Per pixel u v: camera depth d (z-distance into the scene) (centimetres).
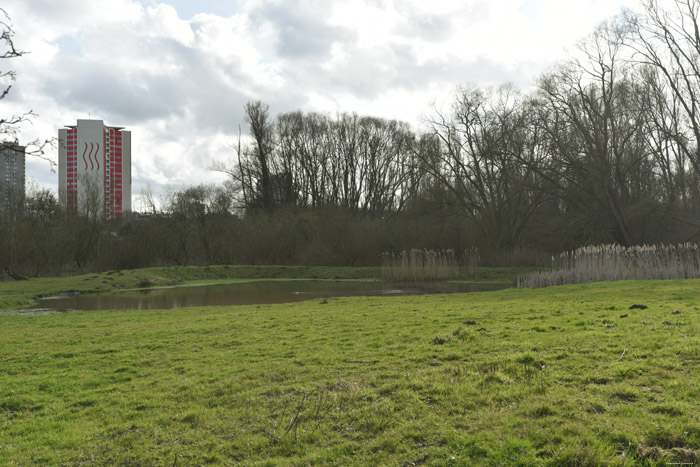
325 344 923
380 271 3803
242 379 722
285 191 5888
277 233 4466
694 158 3497
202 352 936
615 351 687
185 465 478
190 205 4512
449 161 4400
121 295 2633
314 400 605
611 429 456
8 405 681
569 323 952
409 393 590
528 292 1970
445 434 482
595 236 3778
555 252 3925
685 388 530
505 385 590
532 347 748
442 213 4319
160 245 4231
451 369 671
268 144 5631
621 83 3631
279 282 3459
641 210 3497
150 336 1138
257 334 1092
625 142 3638
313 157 6109
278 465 458
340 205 5194
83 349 1014
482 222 4238
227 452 497
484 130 4253
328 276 3800
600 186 3666
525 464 418
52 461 505
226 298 2464
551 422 483
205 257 4506
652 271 2278
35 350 1027
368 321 1195
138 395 689
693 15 3316
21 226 3634
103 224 4084
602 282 2088
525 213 4234
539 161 3919
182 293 2730
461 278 3469
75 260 3897
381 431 507
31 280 3189
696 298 1301
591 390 552
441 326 1029
